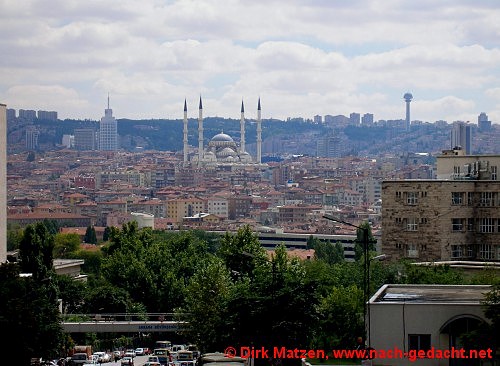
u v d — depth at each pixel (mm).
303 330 170625
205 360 154375
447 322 121062
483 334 119250
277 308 171750
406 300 127688
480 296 132500
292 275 183875
